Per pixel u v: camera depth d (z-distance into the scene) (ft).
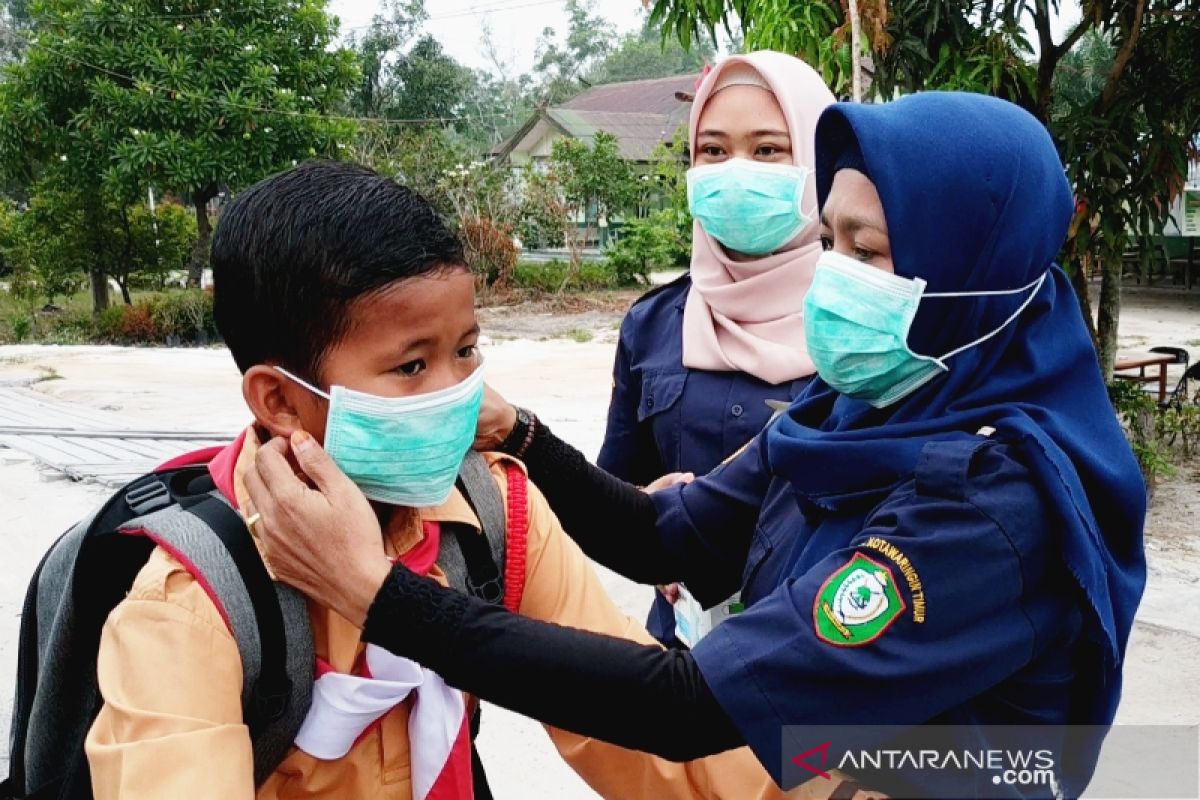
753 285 7.82
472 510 4.49
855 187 4.61
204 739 3.55
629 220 76.84
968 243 4.38
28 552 17.40
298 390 4.03
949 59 17.21
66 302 63.93
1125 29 17.52
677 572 5.81
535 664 3.71
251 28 52.54
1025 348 4.41
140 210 57.31
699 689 3.85
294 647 3.84
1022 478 3.90
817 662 3.76
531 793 10.20
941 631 3.72
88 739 3.74
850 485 4.33
